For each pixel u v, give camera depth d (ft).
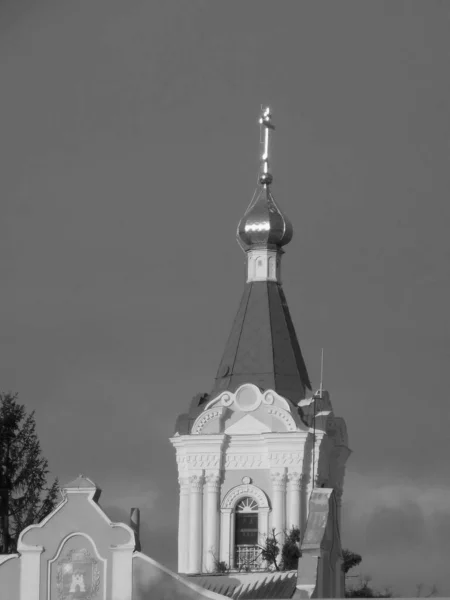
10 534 375.66
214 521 399.85
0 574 265.34
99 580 263.70
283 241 424.05
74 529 265.54
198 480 401.90
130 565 263.29
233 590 304.91
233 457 402.31
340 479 409.49
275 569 356.59
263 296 420.77
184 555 400.06
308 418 402.31
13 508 378.94
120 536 264.93
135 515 347.56
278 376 410.52
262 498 398.42
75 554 265.13
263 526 396.78
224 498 400.67
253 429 402.52
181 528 401.90
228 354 416.26
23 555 265.75
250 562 388.16
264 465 400.26
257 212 424.05
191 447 403.34
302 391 411.34
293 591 297.33
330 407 407.44
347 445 410.11
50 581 264.72
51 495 383.04
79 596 263.49
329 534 295.28
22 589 264.72
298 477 397.60
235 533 399.44
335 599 263.49
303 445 398.42
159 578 262.88
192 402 411.54
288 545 368.48
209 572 377.30
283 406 402.31
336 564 300.20
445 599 265.13
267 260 424.46
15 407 390.01
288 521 395.96
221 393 406.21
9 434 386.32
